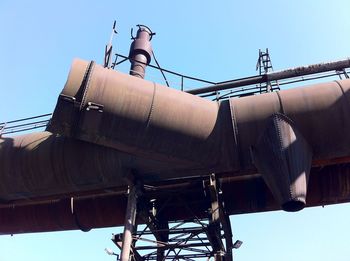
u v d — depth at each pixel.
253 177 14.30
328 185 13.69
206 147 12.45
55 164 13.57
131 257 12.46
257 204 14.29
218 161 12.62
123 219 15.82
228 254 13.58
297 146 11.62
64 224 16.61
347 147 11.84
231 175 13.91
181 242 12.97
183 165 12.87
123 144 12.38
